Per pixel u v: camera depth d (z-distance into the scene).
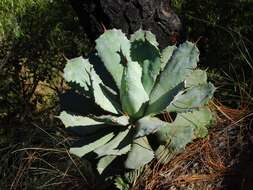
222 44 1.72
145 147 1.29
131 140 1.29
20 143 1.69
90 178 1.45
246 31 1.72
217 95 1.58
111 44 1.34
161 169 1.33
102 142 1.30
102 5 1.47
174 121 1.32
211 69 1.69
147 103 1.30
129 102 1.30
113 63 1.34
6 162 1.66
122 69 1.34
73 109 1.35
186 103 1.29
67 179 1.49
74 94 1.36
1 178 1.66
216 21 1.76
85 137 1.31
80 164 1.49
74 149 1.29
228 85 1.61
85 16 1.51
